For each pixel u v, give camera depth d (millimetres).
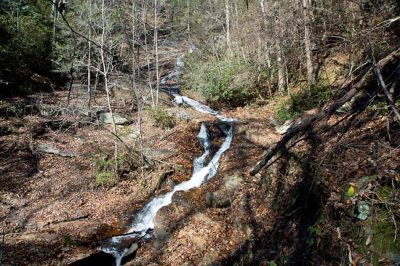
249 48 18547
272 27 16000
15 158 12250
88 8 15305
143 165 12000
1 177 11195
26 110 14953
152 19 23812
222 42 22375
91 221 9891
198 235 8375
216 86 18484
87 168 12312
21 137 13297
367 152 6137
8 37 17219
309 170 7293
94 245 8828
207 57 22547
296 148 8422
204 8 27312
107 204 10750
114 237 9195
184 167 12445
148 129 15281
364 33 4672
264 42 16969
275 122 13578
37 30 19172
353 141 6680
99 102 17312
